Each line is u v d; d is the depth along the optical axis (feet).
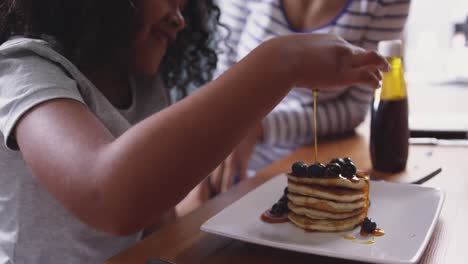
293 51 2.26
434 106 7.87
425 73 9.85
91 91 2.82
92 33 2.88
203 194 4.01
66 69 2.68
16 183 2.78
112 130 2.88
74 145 2.13
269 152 5.03
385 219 2.64
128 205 2.06
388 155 3.35
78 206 2.10
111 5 2.84
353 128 4.60
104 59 3.06
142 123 2.14
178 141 2.07
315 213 2.56
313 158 3.73
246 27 5.08
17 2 2.84
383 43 3.38
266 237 2.49
